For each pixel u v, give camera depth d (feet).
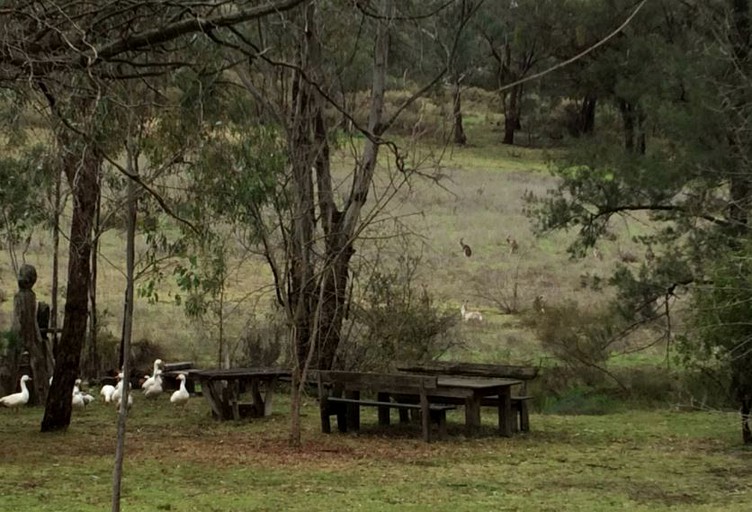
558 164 68.95
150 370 70.28
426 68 59.36
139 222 40.40
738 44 61.16
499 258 121.39
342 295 62.90
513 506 34.09
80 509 32.35
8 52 22.48
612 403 63.98
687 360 51.34
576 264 117.91
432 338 69.46
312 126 52.44
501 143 206.18
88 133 24.95
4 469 39.86
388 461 43.45
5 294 96.17
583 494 36.73
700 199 62.03
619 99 75.61
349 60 52.90
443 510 33.12
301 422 55.47
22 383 57.52
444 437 49.60
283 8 22.43
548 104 196.34
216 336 80.28
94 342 71.31
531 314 93.15
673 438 51.29
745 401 49.47
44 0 22.20
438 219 138.00
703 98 60.44
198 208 31.58
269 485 37.47
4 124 30.30
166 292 97.55
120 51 22.82
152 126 30.96
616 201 65.62
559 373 69.62
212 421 55.31
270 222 62.23
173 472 39.81
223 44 23.00
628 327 68.23
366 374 50.11
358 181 61.36
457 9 52.90
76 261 50.01
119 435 25.30
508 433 51.13
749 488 38.29
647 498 36.22
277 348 70.54
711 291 48.19
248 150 35.27
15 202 41.24
